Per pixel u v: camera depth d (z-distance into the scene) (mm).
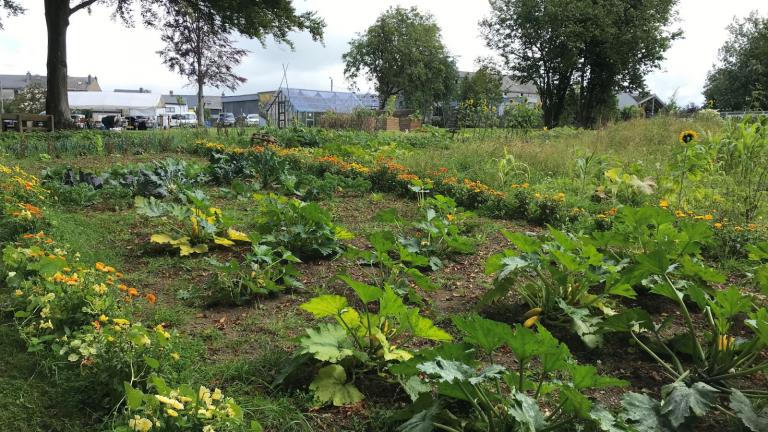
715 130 14148
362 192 8914
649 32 37750
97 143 13336
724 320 2770
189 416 2115
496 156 11969
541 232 6289
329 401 2615
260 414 2492
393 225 6418
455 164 10805
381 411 2520
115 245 5293
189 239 5211
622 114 33312
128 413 2143
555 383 2205
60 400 2512
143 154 13930
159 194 7832
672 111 19141
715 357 2773
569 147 12945
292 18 23234
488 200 7645
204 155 13492
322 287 4293
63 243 4473
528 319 3449
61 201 6961
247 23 22859
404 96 56656
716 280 3264
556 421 2154
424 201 7594
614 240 3836
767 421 2119
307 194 8227
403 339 3287
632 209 3770
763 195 7168
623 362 3117
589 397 2674
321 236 5047
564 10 38219
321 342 2672
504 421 2117
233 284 4062
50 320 2908
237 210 7176
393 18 55094
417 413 2326
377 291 2633
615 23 38719
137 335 2545
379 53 55219
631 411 2238
